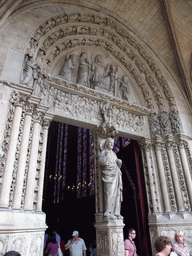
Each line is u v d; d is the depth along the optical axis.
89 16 9.23
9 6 6.58
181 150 9.52
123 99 9.93
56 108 7.62
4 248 4.21
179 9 10.36
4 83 5.78
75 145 21.16
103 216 6.93
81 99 8.54
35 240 5.07
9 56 6.29
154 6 10.25
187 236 7.83
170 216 8.12
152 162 9.35
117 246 6.33
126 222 10.02
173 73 11.62
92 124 8.34
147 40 11.13
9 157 5.14
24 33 6.96
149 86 10.96
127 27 10.56
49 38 7.96
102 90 9.20
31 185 5.74
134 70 10.76
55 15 8.00
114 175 7.34
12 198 5.05
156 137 9.55
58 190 21.59
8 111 5.59
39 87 7.05
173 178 8.96
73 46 9.21
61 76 8.35
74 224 16.66
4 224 4.32
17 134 5.52
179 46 11.13
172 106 10.53
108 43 10.34
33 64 6.76
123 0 9.66
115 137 13.70
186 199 8.64
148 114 10.23
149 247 8.25
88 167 17.23
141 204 8.95
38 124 6.68
